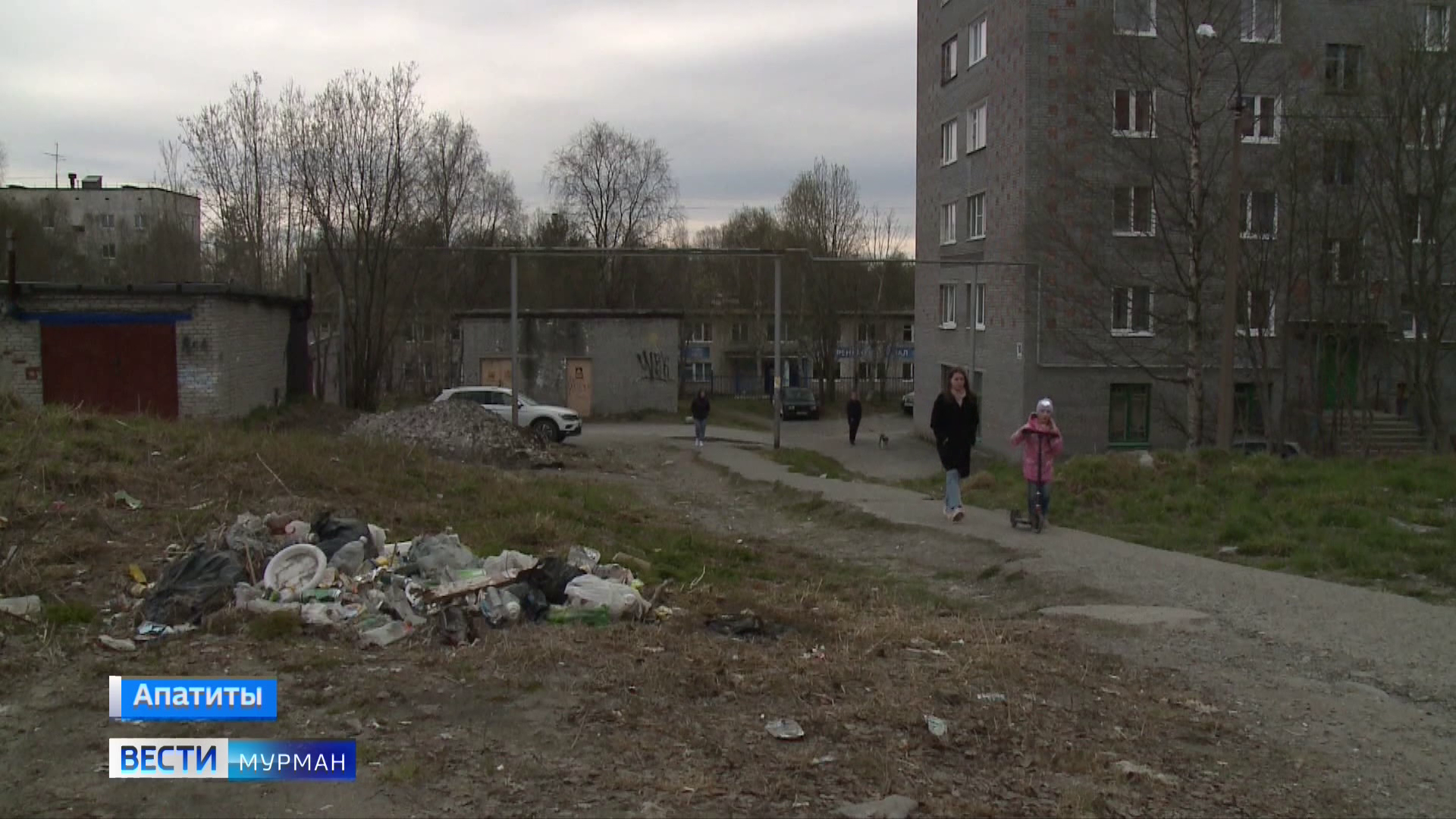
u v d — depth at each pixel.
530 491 15.70
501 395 32.50
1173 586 9.84
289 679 5.89
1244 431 31.33
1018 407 32.59
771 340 76.06
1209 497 14.62
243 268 42.38
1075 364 31.88
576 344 48.28
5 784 4.54
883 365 69.94
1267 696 6.60
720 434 41.56
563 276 66.69
